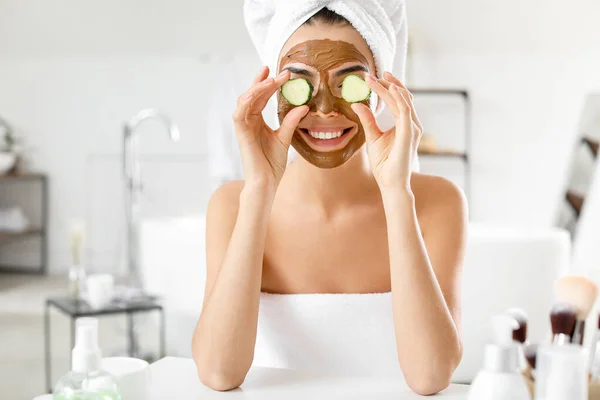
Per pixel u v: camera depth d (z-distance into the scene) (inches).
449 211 39.8
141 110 203.3
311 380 33.9
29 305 161.2
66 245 208.7
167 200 203.5
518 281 90.3
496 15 176.9
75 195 207.2
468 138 191.6
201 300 100.9
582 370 20.0
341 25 35.4
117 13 184.7
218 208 41.3
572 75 186.9
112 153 205.3
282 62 36.0
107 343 127.2
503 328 23.2
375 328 38.9
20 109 207.8
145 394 28.5
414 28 182.4
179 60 200.1
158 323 126.5
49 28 191.9
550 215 190.1
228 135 156.5
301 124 35.4
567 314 25.1
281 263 40.5
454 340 33.2
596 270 130.4
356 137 35.6
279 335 39.8
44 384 101.9
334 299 39.1
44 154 207.9
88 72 204.2
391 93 33.4
